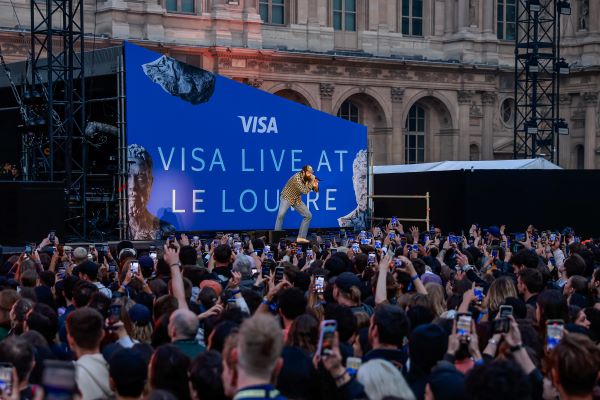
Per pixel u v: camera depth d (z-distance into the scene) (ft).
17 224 117.80
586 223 162.50
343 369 32.07
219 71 209.56
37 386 27.20
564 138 262.88
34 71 132.16
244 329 27.68
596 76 258.37
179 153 136.36
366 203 159.22
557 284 69.67
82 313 37.60
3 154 159.22
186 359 34.68
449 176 161.89
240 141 142.72
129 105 131.64
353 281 49.60
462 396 31.71
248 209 143.84
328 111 228.02
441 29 249.14
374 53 236.84
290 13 225.35
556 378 31.45
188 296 52.85
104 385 37.04
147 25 200.13
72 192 132.98
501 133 256.73
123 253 72.90
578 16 260.83
